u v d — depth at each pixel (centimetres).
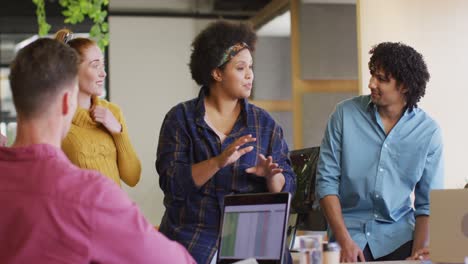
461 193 291
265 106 761
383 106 363
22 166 197
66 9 824
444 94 521
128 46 823
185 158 305
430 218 297
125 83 820
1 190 195
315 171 374
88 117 353
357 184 362
